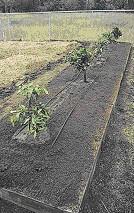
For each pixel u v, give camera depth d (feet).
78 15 49.11
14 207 11.38
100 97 19.90
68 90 21.15
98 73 25.27
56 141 14.21
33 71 28.17
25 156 13.05
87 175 12.00
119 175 13.94
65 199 10.77
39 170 12.17
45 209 10.72
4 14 45.96
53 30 47.88
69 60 22.08
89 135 14.96
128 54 33.60
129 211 11.95
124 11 48.44
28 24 48.24
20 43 42.88
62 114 17.06
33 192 11.07
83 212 11.28
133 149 16.24
